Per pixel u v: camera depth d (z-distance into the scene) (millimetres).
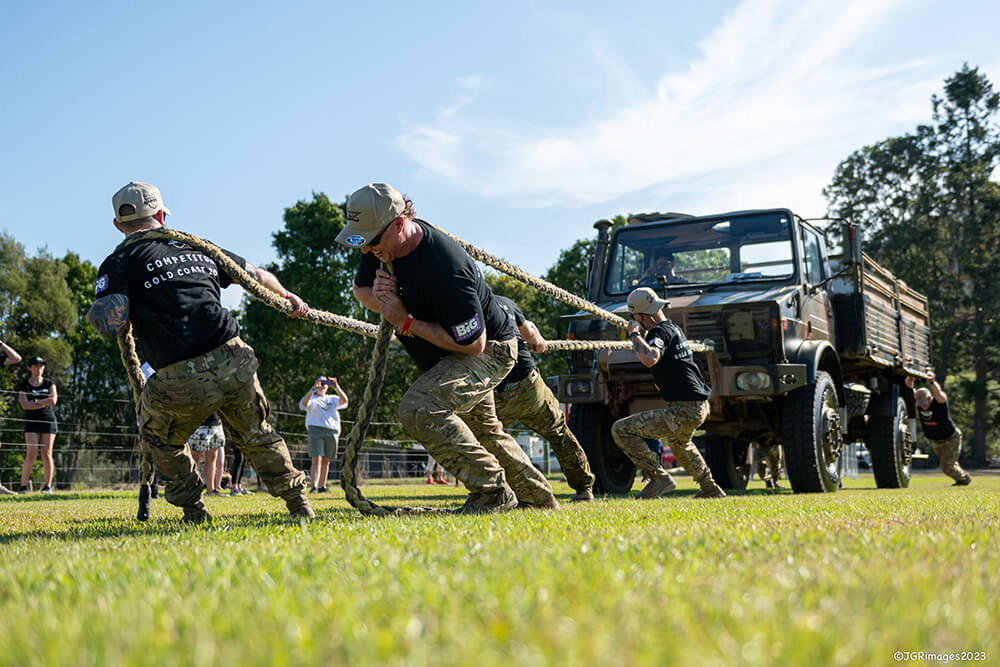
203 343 3777
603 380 8086
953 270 40844
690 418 6316
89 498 9031
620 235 9266
